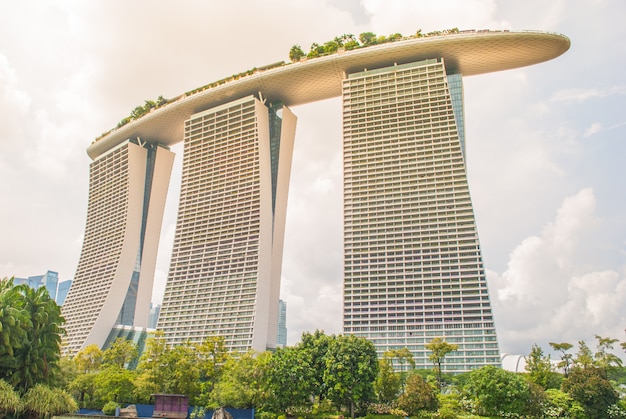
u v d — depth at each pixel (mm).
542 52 199125
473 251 174750
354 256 186125
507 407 101375
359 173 197875
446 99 198500
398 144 197625
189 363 122375
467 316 166625
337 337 115375
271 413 105625
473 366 159500
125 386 123250
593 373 107625
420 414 104500
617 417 101000
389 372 123250
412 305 173125
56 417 106312
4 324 85750
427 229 182250
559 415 101125
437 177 188625
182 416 110938
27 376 88688
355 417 106188
